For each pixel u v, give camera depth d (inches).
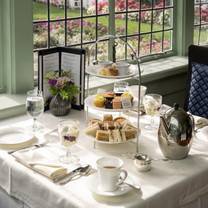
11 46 104.1
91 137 80.2
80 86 96.7
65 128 73.5
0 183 76.5
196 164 74.2
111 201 62.9
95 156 76.4
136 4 137.3
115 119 85.6
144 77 127.8
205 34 162.9
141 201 63.2
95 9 125.8
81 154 77.1
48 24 115.4
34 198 69.8
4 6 102.3
